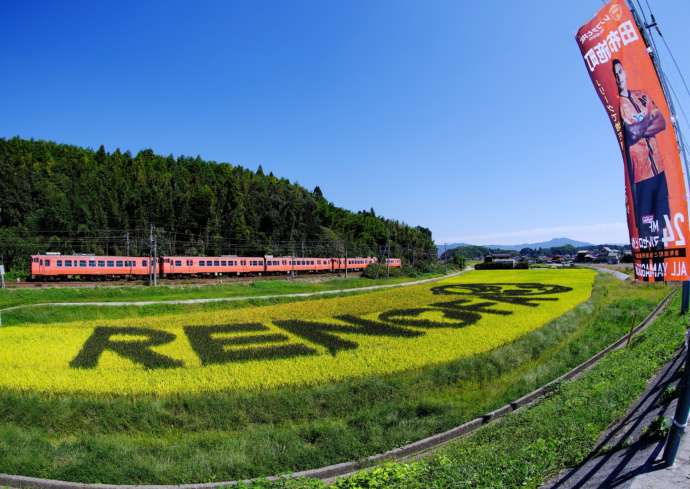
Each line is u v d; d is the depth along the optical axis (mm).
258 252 118312
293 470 13141
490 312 33500
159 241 99625
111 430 15406
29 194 98312
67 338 26609
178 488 12008
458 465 10008
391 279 91125
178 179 141250
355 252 126688
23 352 23141
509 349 22969
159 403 16422
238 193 131375
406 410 16578
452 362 20562
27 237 83625
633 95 6895
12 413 16031
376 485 9641
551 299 41219
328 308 39500
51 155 138500
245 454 13617
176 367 20234
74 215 97188
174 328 29859
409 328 27719
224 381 18141
